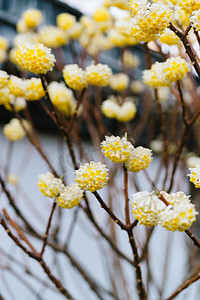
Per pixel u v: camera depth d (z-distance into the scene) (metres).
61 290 1.10
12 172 2.15
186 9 0.97
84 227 1.89
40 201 2.25
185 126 1.17
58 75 1.64
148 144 1.68
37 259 1.09
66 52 1.95
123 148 0.97
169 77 1.05
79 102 1.18
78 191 1.04
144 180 2.43
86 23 1.55
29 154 2.24
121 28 1.27
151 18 0.95
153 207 0.89
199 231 1.62
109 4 1.35
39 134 2.29
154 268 1.94
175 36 1.08
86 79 1.15
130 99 1.72
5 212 1.14
